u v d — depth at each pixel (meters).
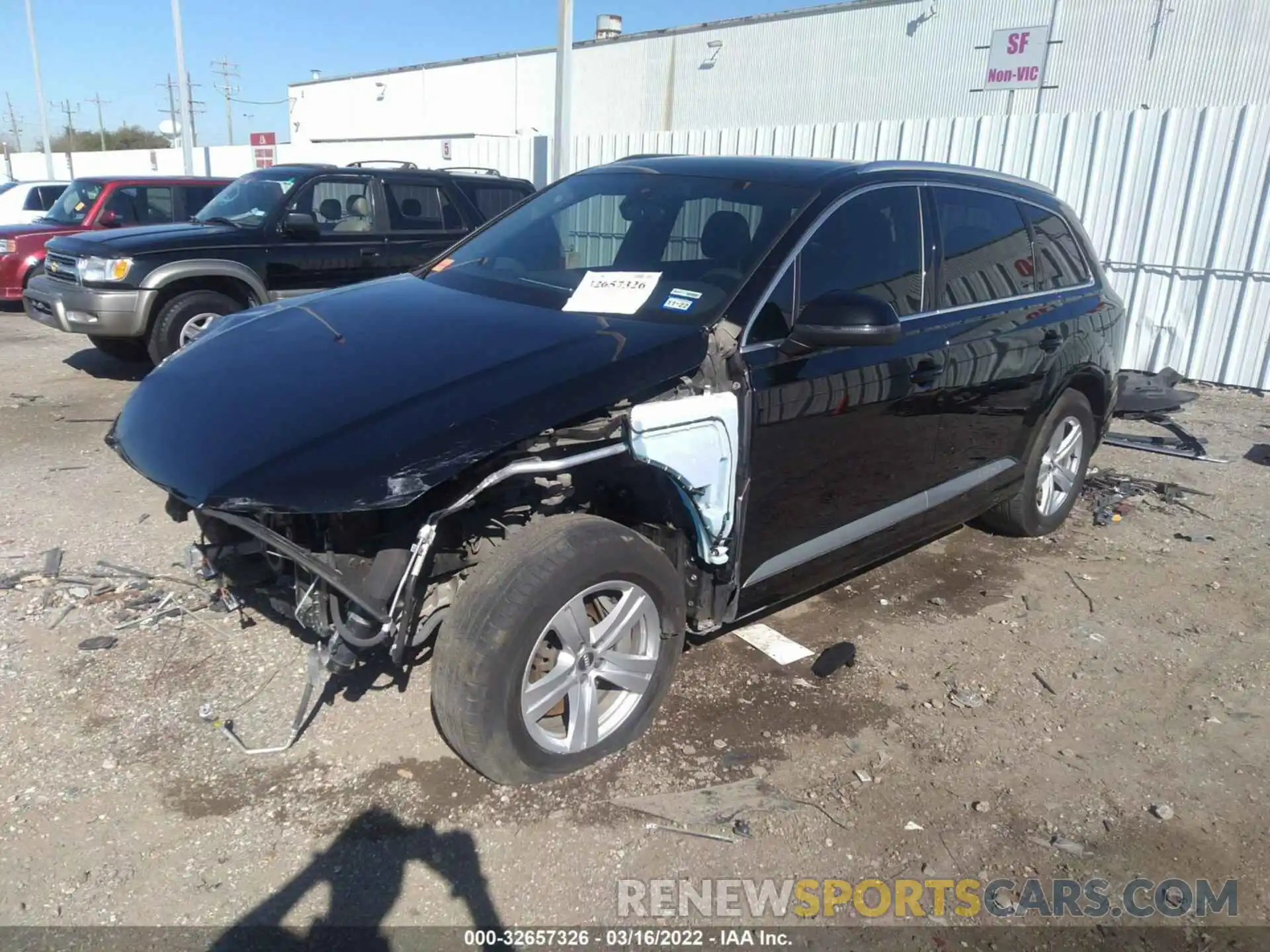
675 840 2.84
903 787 3.13
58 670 3.55
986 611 4.43
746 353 3.23
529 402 2.80
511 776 2.91
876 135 10.62
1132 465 6.75
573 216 4.22
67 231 11.97
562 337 3.16
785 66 30.78
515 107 38.34
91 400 7.64
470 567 3.11
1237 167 8.66
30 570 4.38
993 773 3.23
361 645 2.73
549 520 2.95
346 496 2.55
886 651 4.01
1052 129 9.55
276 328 3.60
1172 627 4.33
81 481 5.64
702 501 3.11
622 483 3.29
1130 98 24.39
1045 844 2.91
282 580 3.16
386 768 3.09
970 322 4.18
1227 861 2.87
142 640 3.77
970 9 26.64
